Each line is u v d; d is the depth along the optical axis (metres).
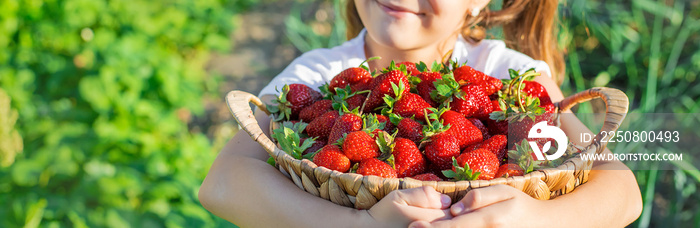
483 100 1.49
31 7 3.93
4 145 3.01
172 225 2.91
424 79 1.52
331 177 1.25
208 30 4.60
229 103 1.45
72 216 2.81
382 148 1.30
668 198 3.42
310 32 4.33
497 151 1.36
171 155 3.36
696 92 3.73
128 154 3.36
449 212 1.20
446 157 1.31
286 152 1.37
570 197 1.34
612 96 1.46
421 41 1.69
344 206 1.28
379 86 1.48
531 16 2.14
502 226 1.19
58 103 3.74
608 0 4.31
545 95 1.56
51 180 3.06
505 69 1.94
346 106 1.50
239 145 1.66
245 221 1.44
